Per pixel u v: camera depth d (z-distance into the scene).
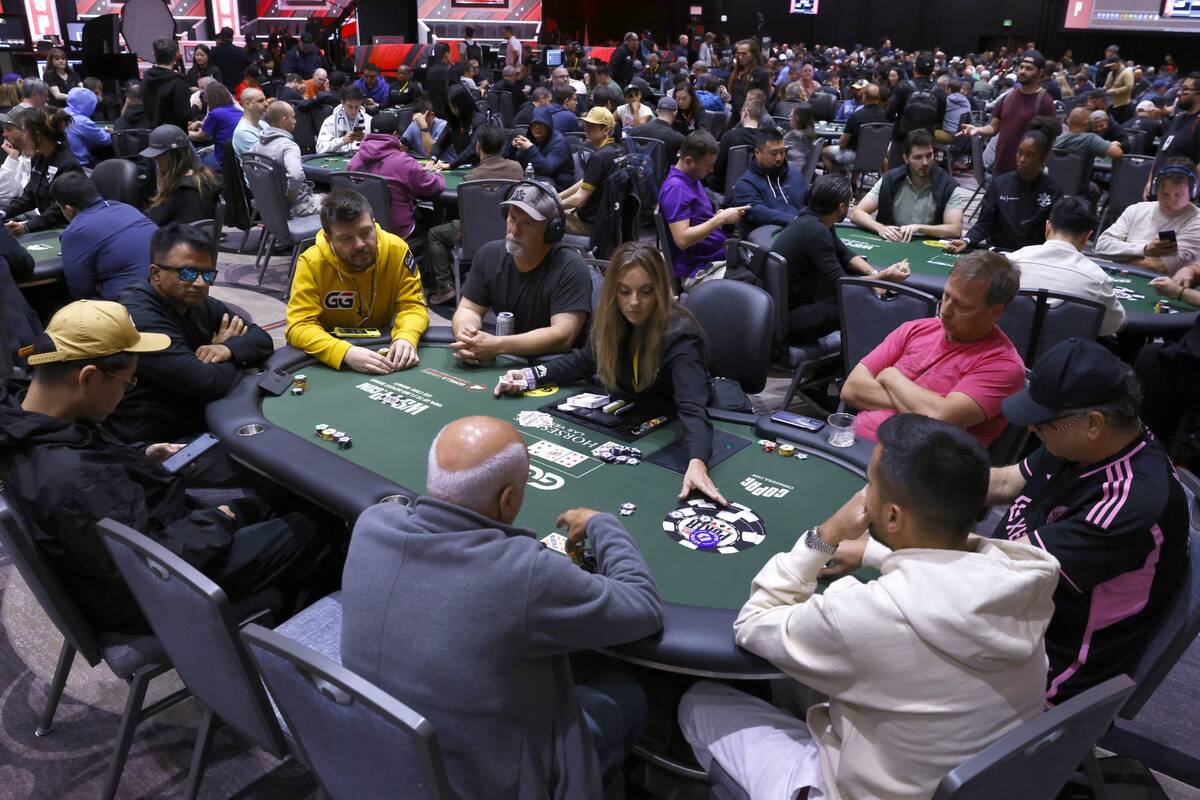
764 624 1.57
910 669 1.41
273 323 5.49
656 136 7.79
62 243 4.19
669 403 2.66
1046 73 12.86
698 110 8.98
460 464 1.52
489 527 1.50
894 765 1.49
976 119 13.30
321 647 2.04
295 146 6.19
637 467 2.31
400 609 1.49
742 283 3.36
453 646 1.46
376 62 14.73
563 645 1.52
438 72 11.77
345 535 2.42
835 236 4.27
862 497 1.60
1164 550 1.85
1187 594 1.88
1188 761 2.36
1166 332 3.99
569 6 26.03
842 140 9.38
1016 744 1.30
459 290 5.82
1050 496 2.03
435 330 3.27
